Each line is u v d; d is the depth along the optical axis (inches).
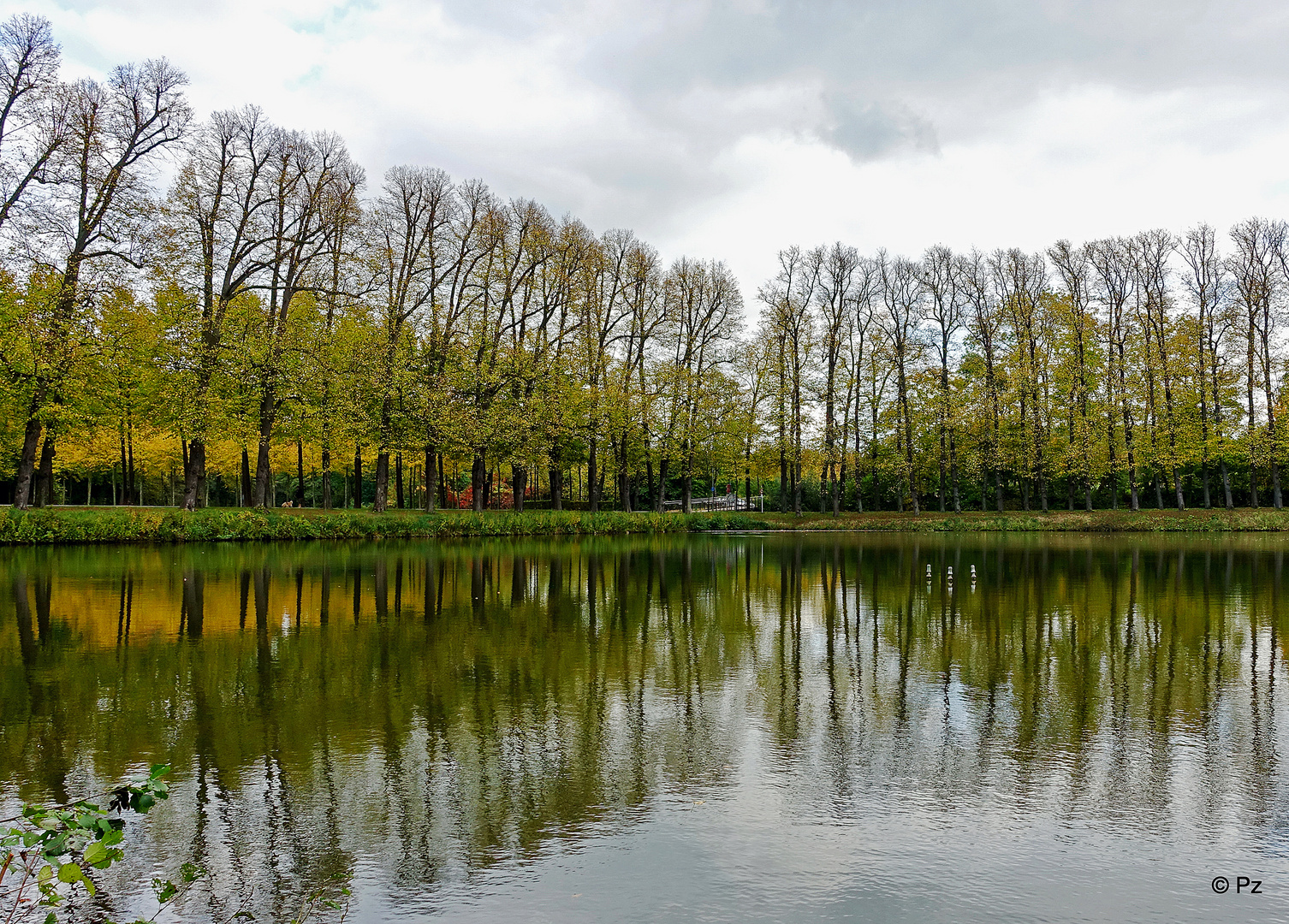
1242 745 244.7
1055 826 188.7
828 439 1712.6
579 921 148.6
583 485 2422.5
